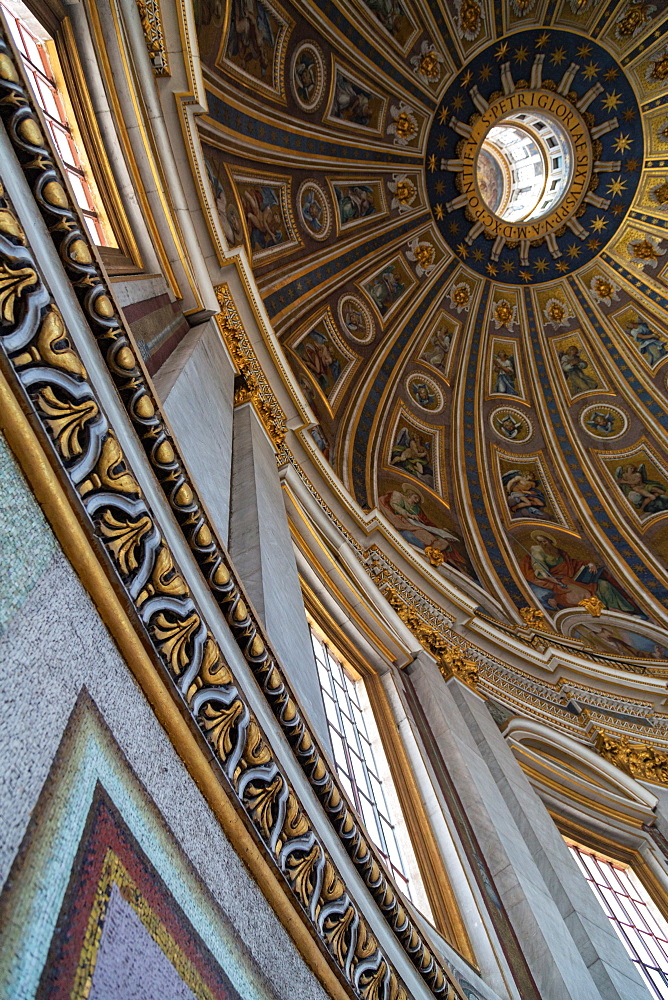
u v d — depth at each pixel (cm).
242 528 732
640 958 821
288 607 648
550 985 618
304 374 1502
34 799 180
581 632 1527
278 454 1094
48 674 202
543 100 1934
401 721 898
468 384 1939
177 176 1009
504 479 1870
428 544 1499
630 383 1980
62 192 288
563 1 1809
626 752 1173
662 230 1959
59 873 179
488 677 1195
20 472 227
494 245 1992
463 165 1900
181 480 317
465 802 810
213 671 290
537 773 1052
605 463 1920
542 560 1725
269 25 1380
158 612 267
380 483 1593
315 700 562
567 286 2036
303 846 317
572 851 987
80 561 238
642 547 1780
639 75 1900
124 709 239
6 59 273
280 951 289
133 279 816
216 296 1103
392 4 1633
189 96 1014
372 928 362
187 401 719
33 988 157
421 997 377
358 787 734
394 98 1750
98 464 258
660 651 1520
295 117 1494
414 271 1894
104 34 873
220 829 277
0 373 231
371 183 1761
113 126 898
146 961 198
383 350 1778
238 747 293
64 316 271
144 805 230
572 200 2009
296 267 1543
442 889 679
